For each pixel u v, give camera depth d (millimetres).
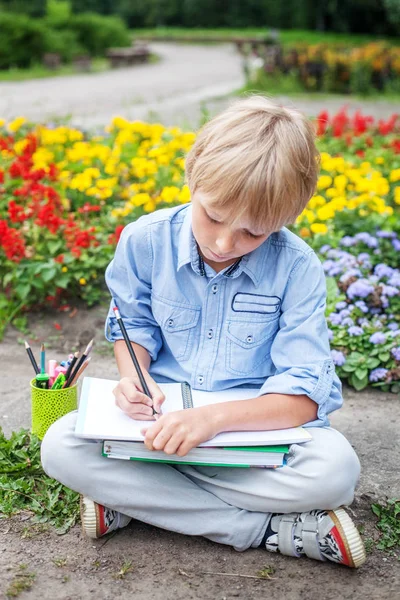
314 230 3926
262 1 41031
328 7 37156
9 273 3871
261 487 2113
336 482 2029
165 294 2291
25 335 3703
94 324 3787
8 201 4555
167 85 15945
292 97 13961
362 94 14562
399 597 1998
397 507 2344
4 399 3059
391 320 3564
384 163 5934
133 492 2135
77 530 2250
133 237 2328
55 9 26219
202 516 2178
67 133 5859
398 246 3982
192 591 2012
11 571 2062
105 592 1996
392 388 3205
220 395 2248
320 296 2225
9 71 20203
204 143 1997
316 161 2035
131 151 5562
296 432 2072
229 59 24453
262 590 2021
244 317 2238
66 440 2100
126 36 28172
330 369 2158
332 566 2119
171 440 1960
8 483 2410
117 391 2115
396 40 33188
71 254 3936
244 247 1974
